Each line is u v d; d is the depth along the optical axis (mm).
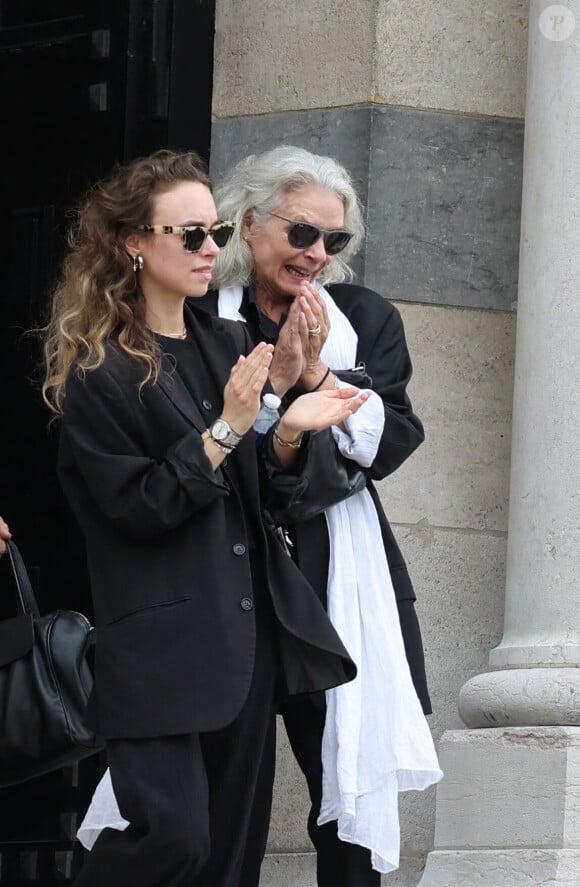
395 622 9977
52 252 13836
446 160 13016
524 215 12086
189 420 8680
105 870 8398
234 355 9195
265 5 13312
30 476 13664
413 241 12898
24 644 9914
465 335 12961
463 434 12875
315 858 12172
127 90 13656
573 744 10883
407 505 12719
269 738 9547
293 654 9023
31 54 14094
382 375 10359
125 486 8391
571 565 11383
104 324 8758
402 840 12312
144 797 8336
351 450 9766
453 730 11539
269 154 10328
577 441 11453
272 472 9234
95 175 13727
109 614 8555
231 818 8984
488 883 10828
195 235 8867
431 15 13078
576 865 10586
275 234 10125
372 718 9742
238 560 8672
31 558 13531
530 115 12141
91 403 8555
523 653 11398
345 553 9906
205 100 13469
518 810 10945
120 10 13750
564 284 11633
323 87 13062
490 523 12867
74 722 9797
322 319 9672
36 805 12891
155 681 8375
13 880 12812
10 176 14039
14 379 13844
